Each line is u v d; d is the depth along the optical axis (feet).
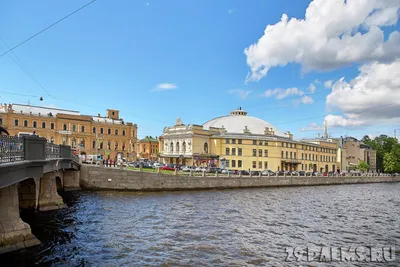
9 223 52.47
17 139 50.31
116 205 107.24
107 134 329.93
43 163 60.95
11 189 52.70
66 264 50.14
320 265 55.16
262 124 341.82
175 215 93.09
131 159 346.13
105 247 59.98
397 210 119.34
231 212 101.30
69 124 305.12
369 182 313.32
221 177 175.83
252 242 67.05
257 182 196.54
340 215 104.12
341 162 404.98
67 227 73.51
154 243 63.82
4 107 278.26
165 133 306.76
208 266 52.37
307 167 338.54
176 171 163.63
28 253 52.70
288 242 68.08
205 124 344.69
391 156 398.42
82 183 142.92
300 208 116.16
